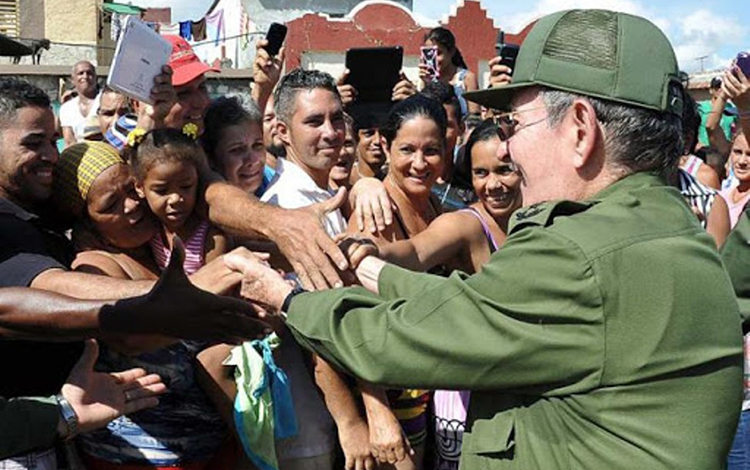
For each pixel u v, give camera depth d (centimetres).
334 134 367
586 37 203
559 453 194
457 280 202
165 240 286
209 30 2103
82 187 271
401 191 360
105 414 251
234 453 296
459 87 677
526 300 192
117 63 314
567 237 191
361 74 487
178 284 217
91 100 730
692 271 191
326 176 377
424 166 353
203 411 287
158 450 279
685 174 407
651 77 200
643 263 188
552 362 190
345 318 213
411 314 203
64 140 727
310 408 316
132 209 277
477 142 350
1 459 240
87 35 1514
